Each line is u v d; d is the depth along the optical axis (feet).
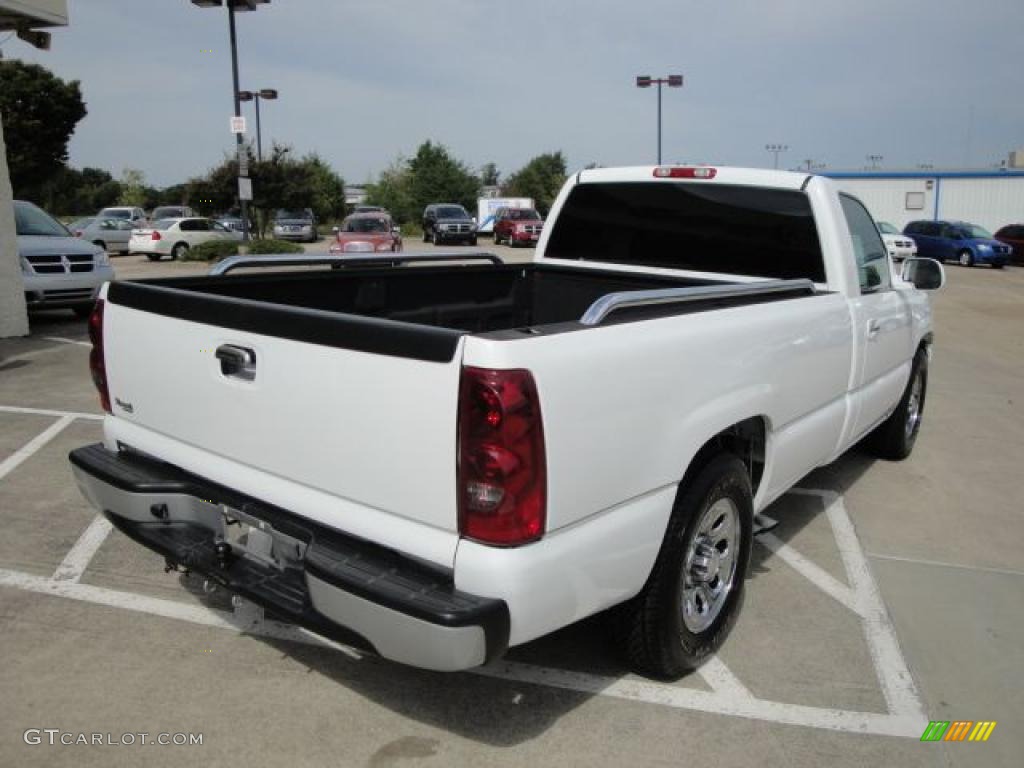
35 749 9.14
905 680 11.04
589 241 17.16
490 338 7.50
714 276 15.42
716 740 9.67
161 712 9.87
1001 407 27.55
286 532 9.05
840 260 14.25
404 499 8.01
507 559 7.60
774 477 12.41
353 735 9.54
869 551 15.26
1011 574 14.40
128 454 11.21
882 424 20.25
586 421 8.08
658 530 9.33
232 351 9.27
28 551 14.15
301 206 118.83
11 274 34.60
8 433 20.83
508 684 10.66
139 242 87.61
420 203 210.59
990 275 86.74
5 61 142.31
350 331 8.14
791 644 11.87
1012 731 10.03
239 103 70.64
